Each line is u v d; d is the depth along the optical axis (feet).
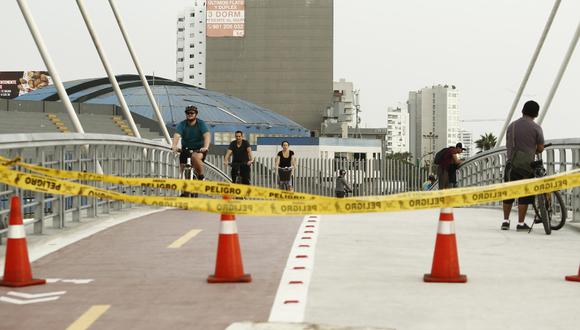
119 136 51.31
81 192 26.66
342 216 49.42
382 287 25.13
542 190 27.43
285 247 34.35
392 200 26.40
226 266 26.00
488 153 70.23
